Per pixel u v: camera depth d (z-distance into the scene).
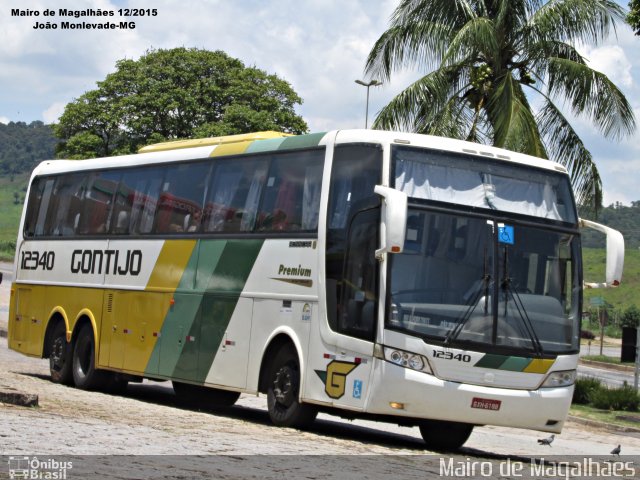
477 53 27.08
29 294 22.09
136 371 18.36
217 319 16.41
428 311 13.37
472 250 13.76
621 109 26.69
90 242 20.33
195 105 60.69
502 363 13.54
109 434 11.63
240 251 16.11
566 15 26.88
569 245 14.45
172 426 13.44
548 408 13.81
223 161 17.11
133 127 59.84
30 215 22.59
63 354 20.64
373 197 13.64
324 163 14.63
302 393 14.32
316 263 14.39
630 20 25.70
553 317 14.05
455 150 14.13
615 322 77.81
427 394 13.18
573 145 27.16
